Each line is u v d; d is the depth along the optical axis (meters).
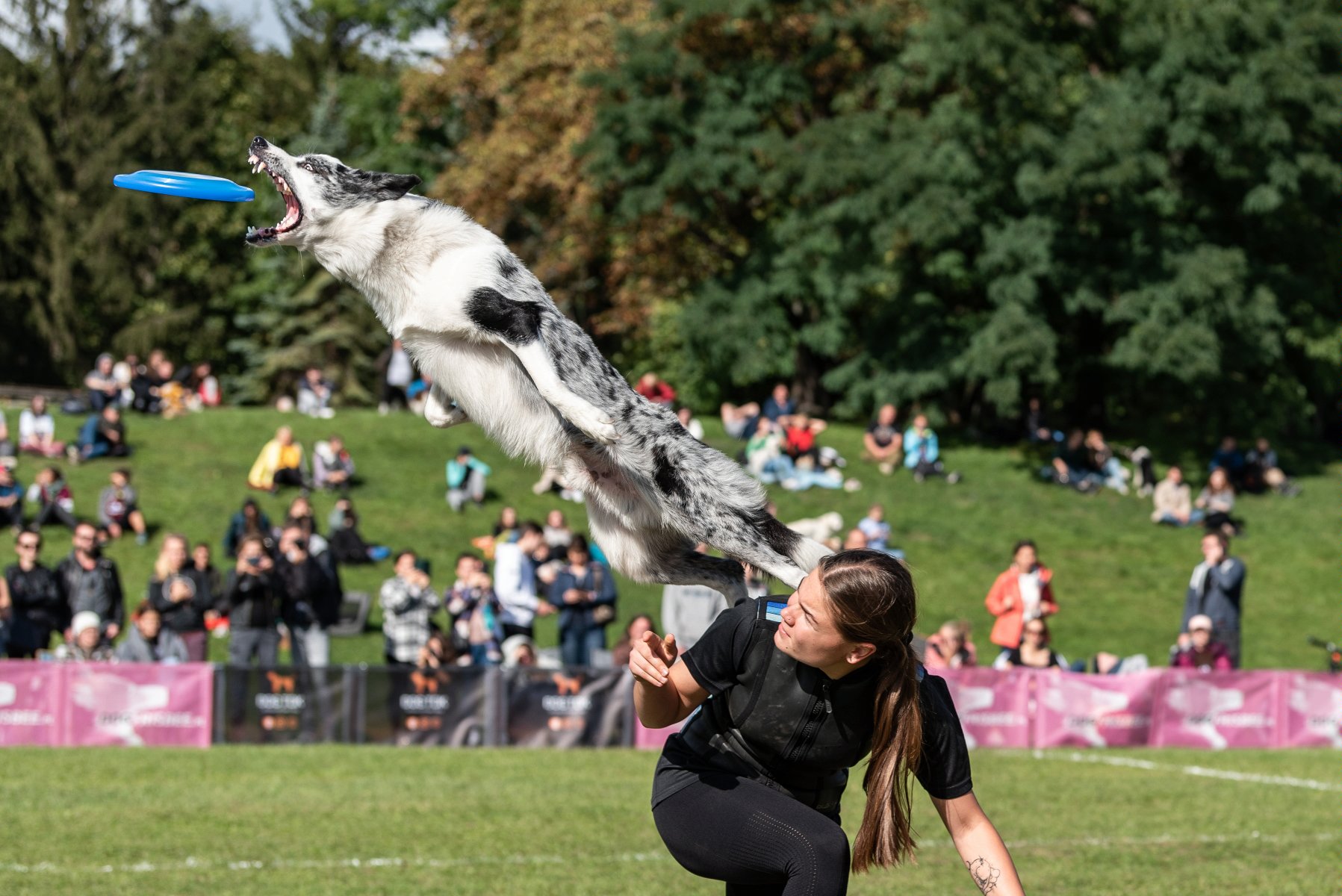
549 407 4.39
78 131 45.44
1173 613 21.77
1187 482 29.09
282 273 40.69
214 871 7.30
